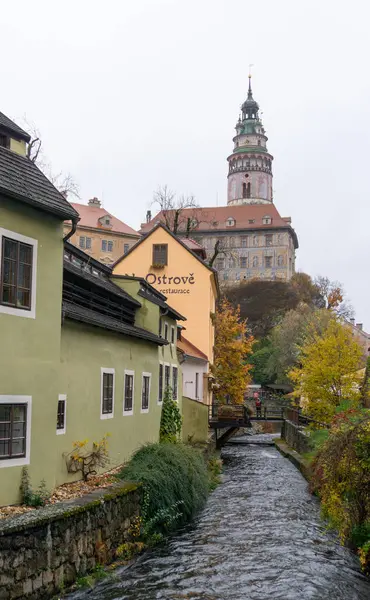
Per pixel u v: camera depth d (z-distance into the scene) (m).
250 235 107.12
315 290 99.62
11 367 10.41
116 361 15.87
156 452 15.58
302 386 28.86
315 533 14.75
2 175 10.57
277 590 10.73
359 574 11.63
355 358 27.17
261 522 15.86
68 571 9.95
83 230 80.19
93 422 14.19
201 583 10.99
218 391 41.59
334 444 12.08
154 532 13.67
